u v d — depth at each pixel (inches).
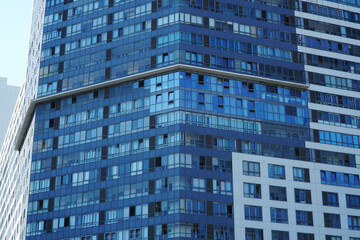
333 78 4503.0
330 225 4067.4
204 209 3826.3
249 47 4335.6
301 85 4370.1
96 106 4375.0
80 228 4079.7
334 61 4552.2
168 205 3826.3
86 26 4623.5
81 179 4220.0
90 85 4411.9
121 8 4520.2
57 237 4128.9
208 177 3912.4
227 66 4224.9
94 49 4515.3
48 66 4650.6
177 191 3823.8
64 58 4613.7
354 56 4633.4
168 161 3934.5
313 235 4003.4
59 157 4367.6
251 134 4126.5
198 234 3754.9
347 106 4458.7
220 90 4165.8
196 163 3924.7
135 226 3887.8
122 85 4330.7
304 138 4256.9
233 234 3826.3
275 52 4399.6
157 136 4042.8
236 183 3959.2
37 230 4220.0
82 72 4495.6
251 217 3905.0
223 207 3870.6
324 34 4603.8
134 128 4158.5
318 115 4357.8
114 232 3949.3
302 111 4328.3
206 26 4281.5
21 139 5191.9
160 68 4170.8
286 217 3988.7
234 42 4308.6
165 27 4276.6
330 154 4274.1
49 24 4788.4
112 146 4195.4
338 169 4252.0
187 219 3769.7
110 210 4023.1
